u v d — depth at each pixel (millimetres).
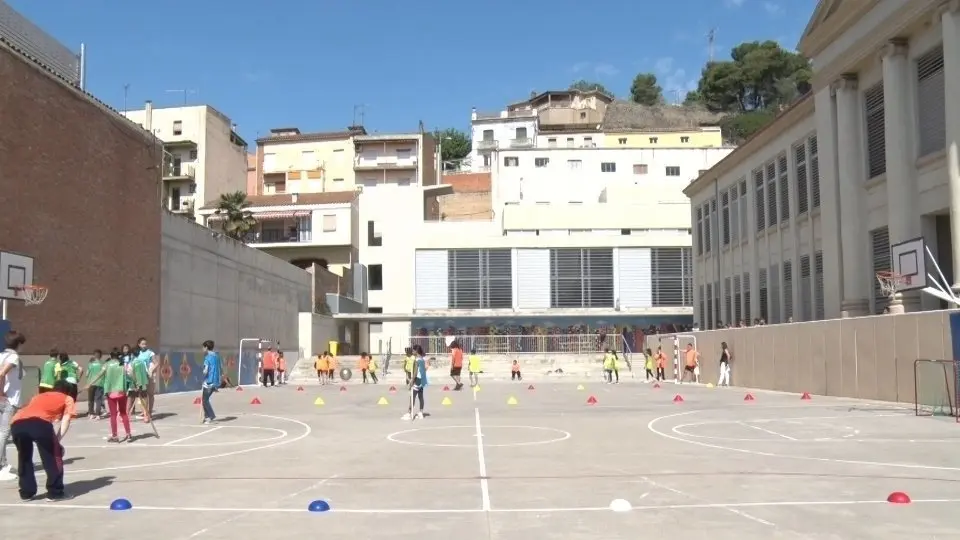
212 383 20500
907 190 27703
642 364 51938
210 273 40625
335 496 10039
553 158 79875
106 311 29766
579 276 64250
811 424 18047
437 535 7914
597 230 67188
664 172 80000
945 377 20203
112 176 30516
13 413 11680
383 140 87125
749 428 17484
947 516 8469
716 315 49906
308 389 38562
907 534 7715
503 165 80000
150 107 77312
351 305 66438
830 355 27656
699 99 128375
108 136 30281
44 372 19891
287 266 53938
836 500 9359
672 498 9602
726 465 12148
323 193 72875
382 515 8867
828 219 33094
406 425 19156
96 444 15906
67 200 27312
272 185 89375
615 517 8609
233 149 83812
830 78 32562
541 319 64062
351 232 68312
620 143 99438
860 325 25688
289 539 7812
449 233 65875
